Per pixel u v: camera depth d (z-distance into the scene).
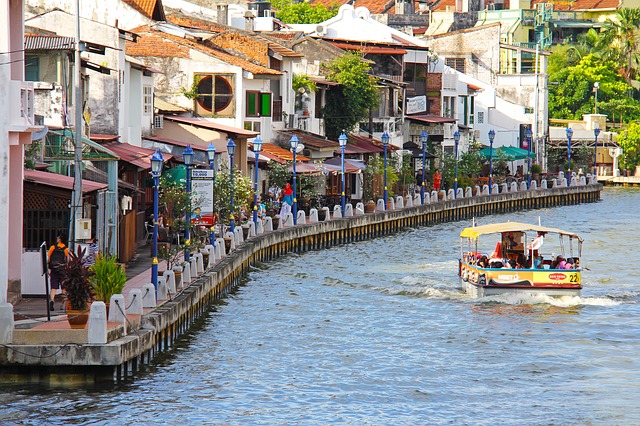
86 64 69.81
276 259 87.62
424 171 124.94
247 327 59.25
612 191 178.25
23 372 44.38
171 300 55.53
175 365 50.09
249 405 44.62
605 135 187.88
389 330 59.34
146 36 103.44
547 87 182.75
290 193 96.88
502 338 57.50
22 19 52.50
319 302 67.31
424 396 46.59
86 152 61.81
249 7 156.75
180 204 65.62
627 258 90.75
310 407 44.69
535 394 47.03
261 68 106.00
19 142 50.16
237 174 89.06
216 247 71.50
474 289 68.44
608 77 199.88
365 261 87.06
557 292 67.06
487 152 159.00
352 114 126.31
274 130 111.25
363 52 138.88
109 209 63.84
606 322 61.53
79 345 44.12
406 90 146.75
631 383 48.84
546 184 153.12
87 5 105.75
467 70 182.12
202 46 107.19
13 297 50.69
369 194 117.31
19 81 48.34
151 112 93.88
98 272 47.53
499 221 125.88
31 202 54.44
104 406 43.12
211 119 103.56
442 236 107.75
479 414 44.22
